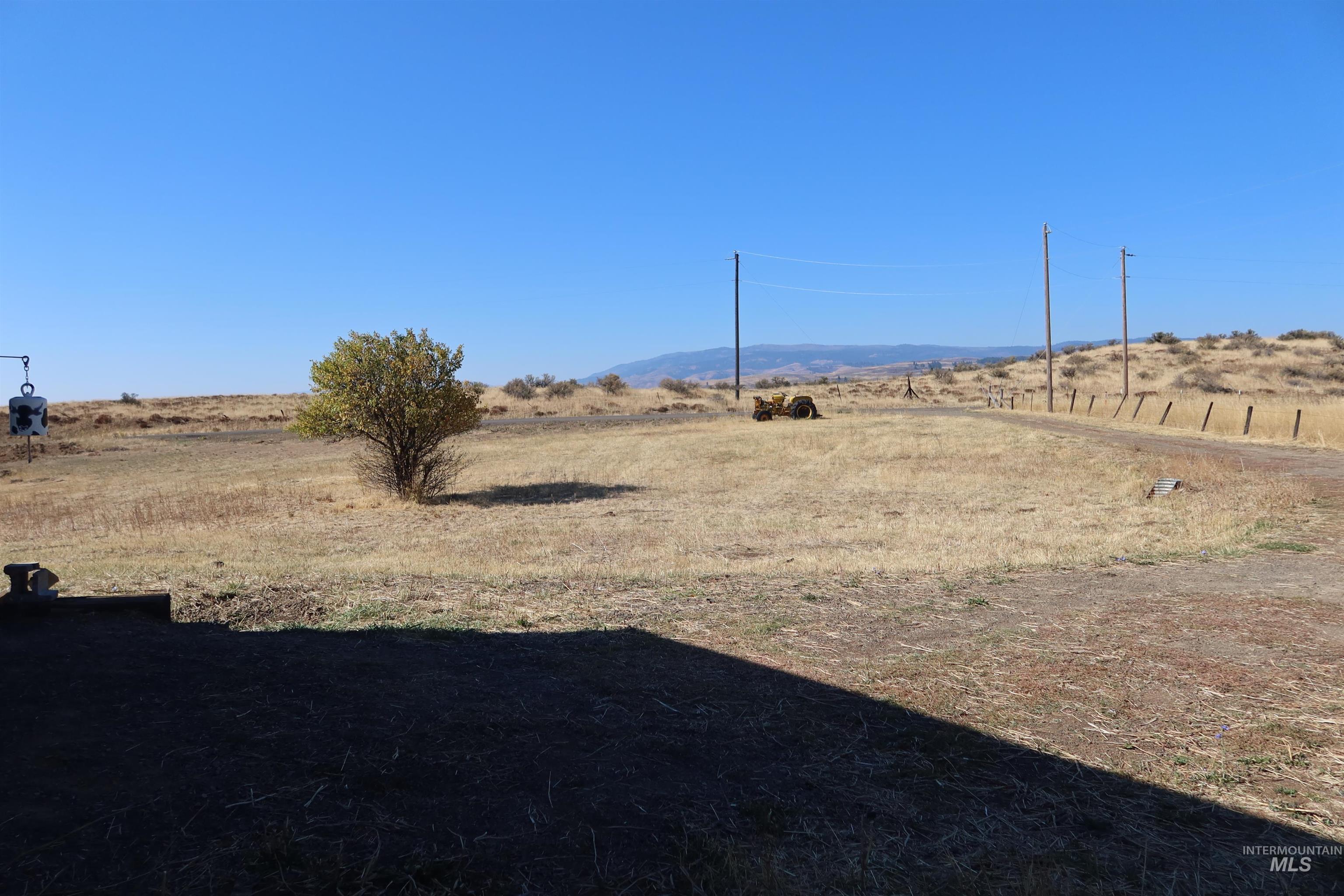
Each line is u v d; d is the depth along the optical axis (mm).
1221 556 10148
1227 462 19672
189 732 4191
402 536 15195
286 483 25531
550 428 40281
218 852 3217
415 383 20562
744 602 8125
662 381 72938
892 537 13477
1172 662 5949
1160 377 67438
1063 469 21953
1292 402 35406
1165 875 3348
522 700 5137
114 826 3314
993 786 4152
